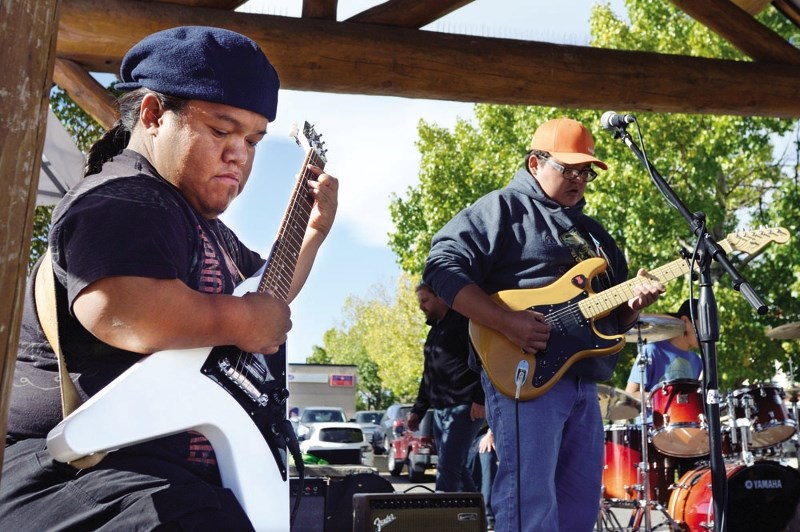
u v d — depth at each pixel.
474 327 3.42
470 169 23.02
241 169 1.81
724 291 16.25
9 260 1.37
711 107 6.38
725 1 6.55
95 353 1.62
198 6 5.45
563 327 3.38
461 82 5.84
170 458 1.63
